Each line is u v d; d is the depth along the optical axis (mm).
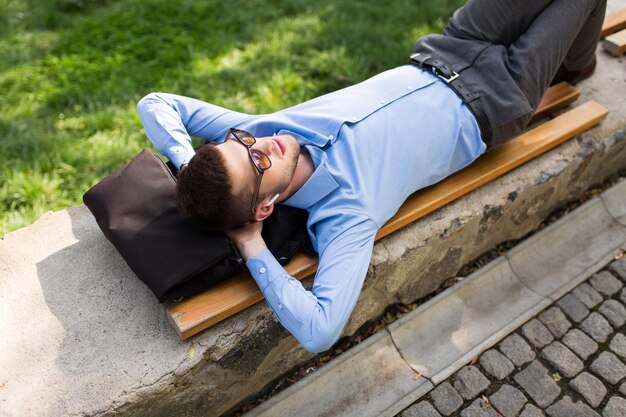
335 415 2133
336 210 1853
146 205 1862
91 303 1891
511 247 2721
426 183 2176
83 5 4141
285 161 1794
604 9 2443
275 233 1899
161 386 1729
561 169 2541
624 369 2268
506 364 2295
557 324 2422
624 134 2740
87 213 2189
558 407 2166
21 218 2654
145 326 1838
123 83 3461
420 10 4117
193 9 4066
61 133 3117
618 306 2482
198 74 3535
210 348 1815
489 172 2344
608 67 3027
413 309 2480
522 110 2193
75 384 1684
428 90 2158
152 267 1746
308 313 1690
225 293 1859
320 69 3557
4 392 1655
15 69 3568
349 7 4105
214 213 1670
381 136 1994
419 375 2252
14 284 1934
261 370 2072
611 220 2826
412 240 2191
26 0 4195
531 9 2293
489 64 2225
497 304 2508
